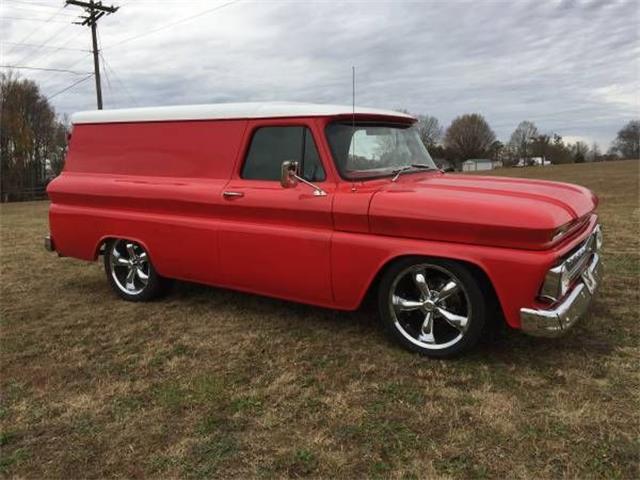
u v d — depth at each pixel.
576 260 3.83
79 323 5.18
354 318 4.86
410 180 4.44
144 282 5.70
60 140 62.47
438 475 2.70
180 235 5.07
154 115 5.32
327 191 4.16
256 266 4.59
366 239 4.00
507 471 2.71
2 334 4.95
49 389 3.80
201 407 3.45
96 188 5.66
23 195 57.75
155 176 5.30
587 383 3.48
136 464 2.91
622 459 2.75
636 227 8.94
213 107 4.96
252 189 4.57
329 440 3.03
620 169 43.88
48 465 2.94
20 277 7.23
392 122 4.91
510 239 3.47
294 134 4.41
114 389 3.75
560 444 2.88
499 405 3.28
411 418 3.21
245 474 2.79
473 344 3.80
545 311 3.44
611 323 4.43
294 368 3.94
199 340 4.57
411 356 4.03
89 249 5.88
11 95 57.66
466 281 3.69
